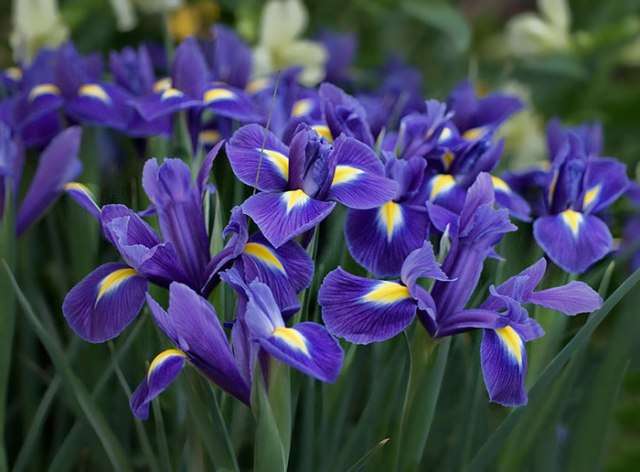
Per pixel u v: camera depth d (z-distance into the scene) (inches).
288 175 32.8
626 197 43.4
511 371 32.0
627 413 44.9
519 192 38.2
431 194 35.5
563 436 41.5
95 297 32.5
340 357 30.7
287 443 31.8
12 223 35.9
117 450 34.6
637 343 44.3
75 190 36.4
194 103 38.9
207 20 70.4
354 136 34.9
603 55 72.2
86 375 39.9
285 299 31.8
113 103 42.0
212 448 32.0
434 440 40.2
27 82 42.9
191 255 32.9
